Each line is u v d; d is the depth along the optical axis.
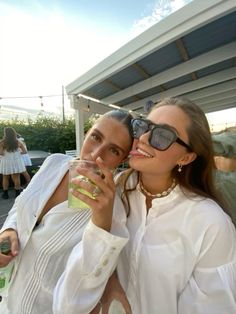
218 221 0.99
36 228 1.23
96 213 0.87
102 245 0.88
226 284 0.92
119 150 1.13
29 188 1.34
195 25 2.57
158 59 3.98
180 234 1.03
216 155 1.61
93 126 1.19
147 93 6.16
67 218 1.16
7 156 6.81
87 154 1.16
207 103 7.63
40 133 12.05
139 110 7.83
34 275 1.18
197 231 1.01
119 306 0.98
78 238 1.12
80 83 4.79
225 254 0.97
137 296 1.01
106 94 5.92
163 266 1.00
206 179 1.16
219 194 1.21
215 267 0.97
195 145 1.06
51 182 1.30
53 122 12.38
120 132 1.12
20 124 12.15
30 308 1.16
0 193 7.40
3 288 1.26
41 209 1.24
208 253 0.98
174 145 1.04
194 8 2.51
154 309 0.99
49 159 1.42
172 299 0.98
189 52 3.86
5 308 1.29
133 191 1.18
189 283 0.99
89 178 0.84
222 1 2.30
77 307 0.88
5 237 1.26
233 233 1.02
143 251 1.03
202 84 5.30
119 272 1.06
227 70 4.94
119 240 0.88
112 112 1.21
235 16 2.81
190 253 1.00
